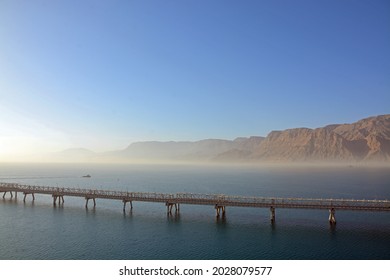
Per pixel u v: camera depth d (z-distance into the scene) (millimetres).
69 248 43188
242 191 117812
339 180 169000
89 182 162125
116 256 40281
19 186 82562
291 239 46781
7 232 50750
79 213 64625
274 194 108062
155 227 53562
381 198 96250
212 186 139625
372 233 49594
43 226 54344
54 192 72688
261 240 46406
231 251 42062
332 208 53219
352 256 39906
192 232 50594
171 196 67750
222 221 57656
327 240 46219
